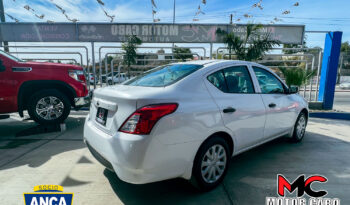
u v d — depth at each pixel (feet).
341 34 23.67
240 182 8.35
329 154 11.33
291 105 11.53
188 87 7.16
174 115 6.23
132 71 25.80
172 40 26.09
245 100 8.63
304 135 14.94
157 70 9.62
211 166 7.55
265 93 9.95
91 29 25.39
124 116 6.21
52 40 25.39
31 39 25.25
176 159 6.38
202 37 26.04
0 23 24.77
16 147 11.91
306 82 23.88
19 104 13.66
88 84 25.02
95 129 7.42
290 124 11.85
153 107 6.01
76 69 15.44
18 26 24.94
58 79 14.55
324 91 25.03
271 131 10.28
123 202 7.00
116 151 6.06
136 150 5.76
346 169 9.57
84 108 23.20
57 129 15.06
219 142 7.66
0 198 7.20
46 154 10.91
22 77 13.52
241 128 8.42
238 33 25.89
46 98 14.55
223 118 7.60
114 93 6.81
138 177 5.87
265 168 9.60
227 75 8.57
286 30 25.91
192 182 7.27
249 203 7.01
